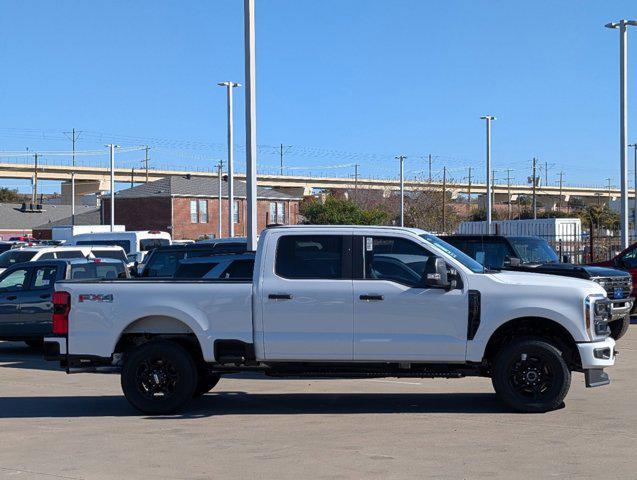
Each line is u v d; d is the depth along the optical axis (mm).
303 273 10055
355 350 9930
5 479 7445
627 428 9070
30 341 17250
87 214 79250
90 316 10289
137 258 30688
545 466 7527
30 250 24391
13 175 100375
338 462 7785
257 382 12945
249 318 10055
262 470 7559
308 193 114375
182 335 10352
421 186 88000
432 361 9906
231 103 36219
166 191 70438
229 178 37375
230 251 18781
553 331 10039
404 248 10055
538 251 18094
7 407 11078
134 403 10289
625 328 16266
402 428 9258
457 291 9828
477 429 9125
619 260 20062
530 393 9914
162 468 7715
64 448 8617
